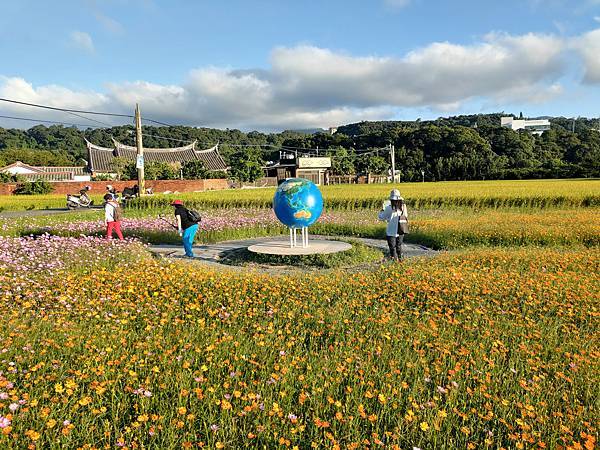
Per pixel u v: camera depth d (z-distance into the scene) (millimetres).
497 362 5355
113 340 5762
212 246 16359
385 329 6438
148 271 10031
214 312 7016
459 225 16766
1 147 102812
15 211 30484
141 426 3908
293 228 13828
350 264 12539
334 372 4961
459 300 8047
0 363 4812
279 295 8227
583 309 7324
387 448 3691
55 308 7293
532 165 79562
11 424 3686
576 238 14266
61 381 4504
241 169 68562
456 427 4012
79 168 72875
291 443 3805
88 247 12172
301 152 96938
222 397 4395
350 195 30875
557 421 4148
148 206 29703
